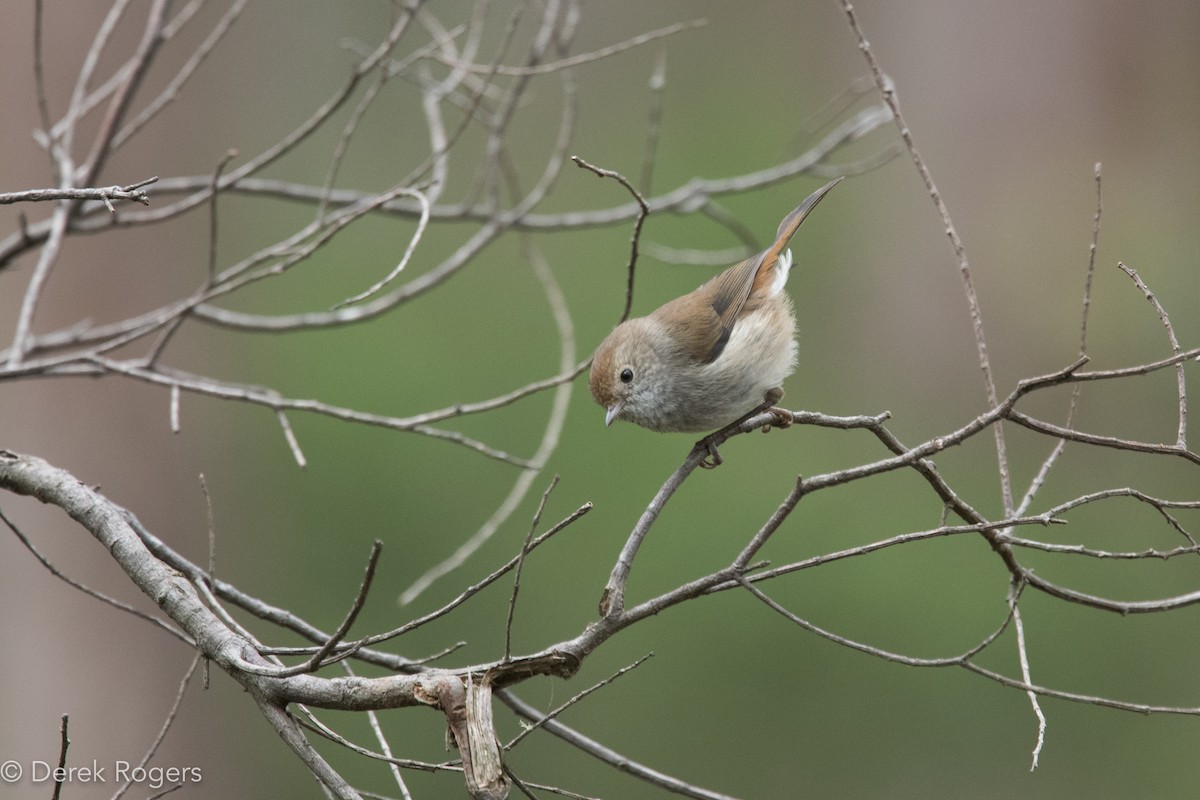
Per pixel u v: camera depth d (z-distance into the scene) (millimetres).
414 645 14367
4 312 12758
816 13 19938
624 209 8094
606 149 19453
